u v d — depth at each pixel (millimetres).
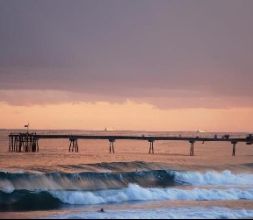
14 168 55062
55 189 45375
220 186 53188
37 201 42594
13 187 44281
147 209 38500
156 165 61750
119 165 59656
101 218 33625
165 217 34562
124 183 50625
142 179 52688
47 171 51625
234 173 61719
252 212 37688
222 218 35125
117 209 38625
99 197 43844
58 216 34656
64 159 83000
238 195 46625
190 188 50469
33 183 45594
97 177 49562
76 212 37031
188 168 62344
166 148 173375
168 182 54406
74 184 47562
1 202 41875
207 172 57812
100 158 89250
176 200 44375
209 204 41844
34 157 86875
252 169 65875
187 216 35250
